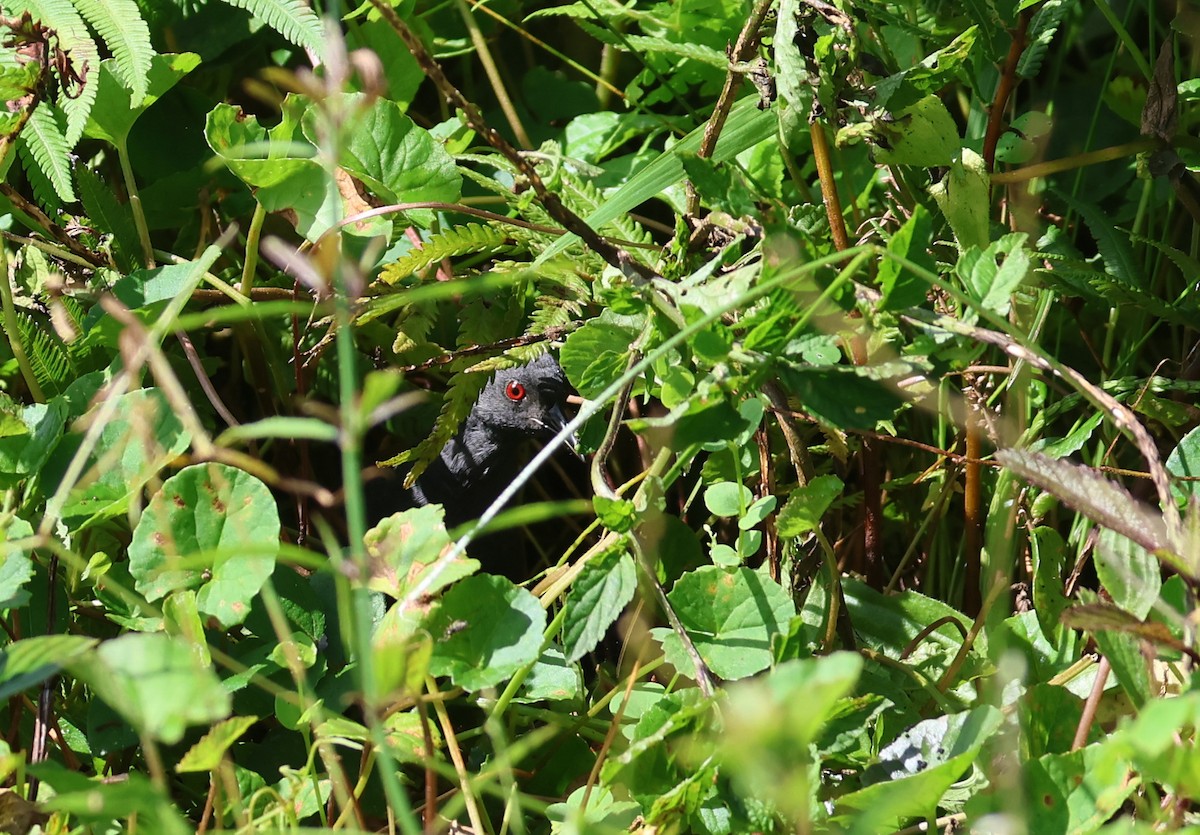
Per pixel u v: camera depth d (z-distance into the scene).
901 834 3.89
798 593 4.83
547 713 4.51
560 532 7.58
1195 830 2.95
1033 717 3.97
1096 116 6.27
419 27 6.88
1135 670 3.66
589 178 6.24
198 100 6.97
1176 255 5.29
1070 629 4.65
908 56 6.29
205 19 7.01
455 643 3.82
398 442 7.58
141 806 3.02
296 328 5.93
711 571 4.21
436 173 5.45
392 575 4.04
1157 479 3.46
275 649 4.19
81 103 5.20
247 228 6.95
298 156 5.48
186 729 4.45
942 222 5.29
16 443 4.49
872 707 3.83
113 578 4.45
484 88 7.92
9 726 4.41
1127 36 5.16
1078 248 6.76
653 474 4.22
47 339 5.52
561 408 7.35
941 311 4.93
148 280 5.41
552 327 5.35
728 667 4.07
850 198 5.52
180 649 3.15
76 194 6.40
